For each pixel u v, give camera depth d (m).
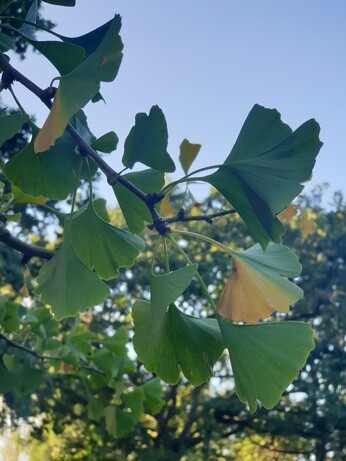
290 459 5.54
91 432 4.86
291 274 0.31
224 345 0.30
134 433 4.83
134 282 4.77
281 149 0.28
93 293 0.32
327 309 4.99
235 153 0.29
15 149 1.67
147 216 0.36
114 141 0.36
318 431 4.80
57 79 0.28
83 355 0.79
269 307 0.29
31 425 4.40
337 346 4.93
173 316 0.30
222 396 5.04
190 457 4.68
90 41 0.34
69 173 0.34
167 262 0.30
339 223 5.24
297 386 4.74
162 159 0.31
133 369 0.81
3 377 0.74
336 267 5.07
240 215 0.30
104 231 0.33
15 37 0.69
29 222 2.85
